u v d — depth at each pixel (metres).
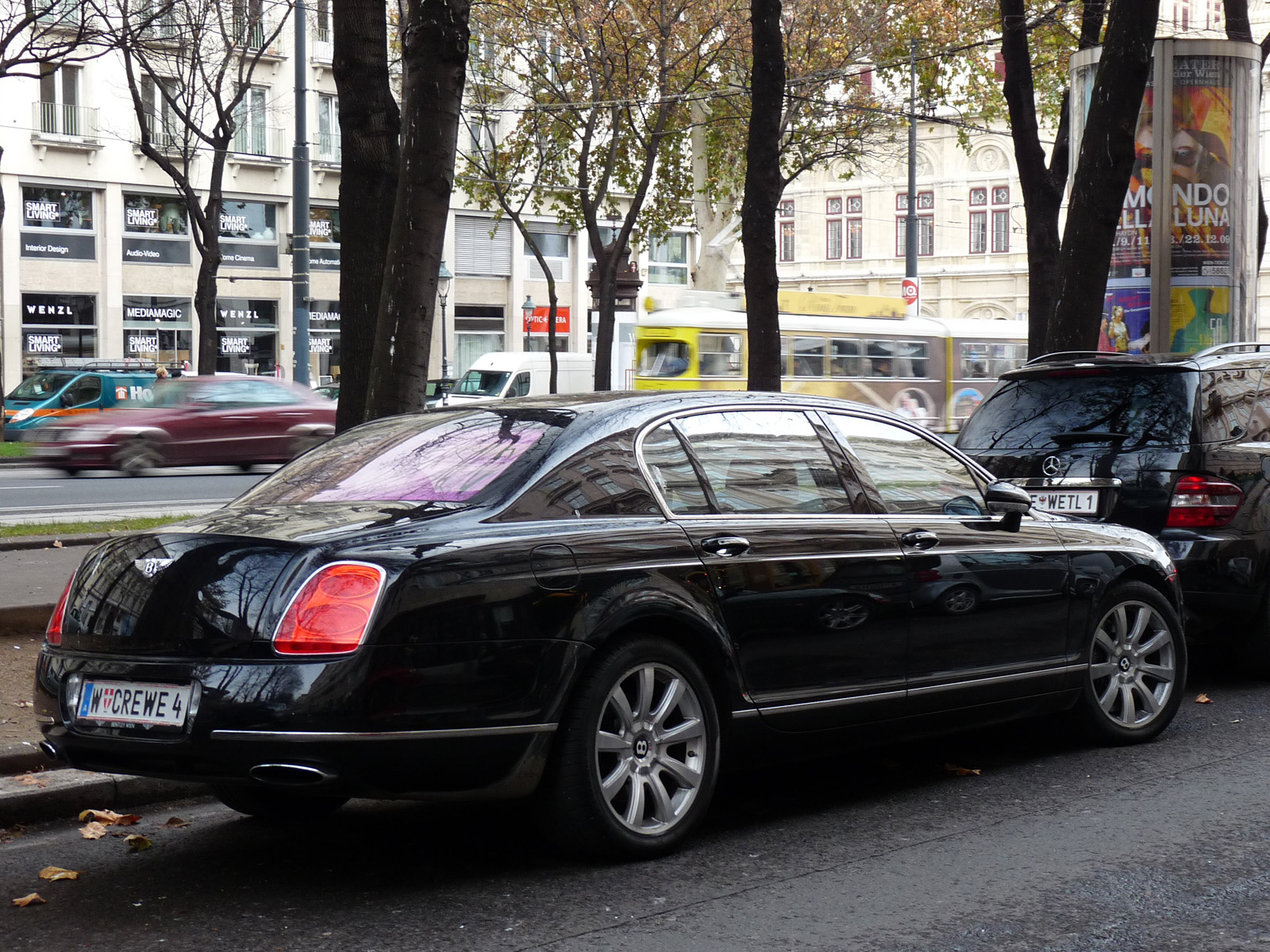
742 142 41.94
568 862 6.12
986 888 5.70
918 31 40.34
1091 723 8.21
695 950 5.03
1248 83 19.50
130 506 21.75
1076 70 19.64
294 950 5.07
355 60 12.06
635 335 36.97
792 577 6.59
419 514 5.81
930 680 7.18
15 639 10.45
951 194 67.56
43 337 52.53
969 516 7.61
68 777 7.16
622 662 5.96
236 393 29.89
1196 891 5.63
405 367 10.66
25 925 5.38
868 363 39.09
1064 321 16.02
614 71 39.38
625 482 6.28
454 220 61.81
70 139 52.41
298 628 5.35
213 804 7.33
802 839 6.48
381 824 6.91
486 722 5.54
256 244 57.62
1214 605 9.78
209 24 46.28
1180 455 9.90
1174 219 19.25
